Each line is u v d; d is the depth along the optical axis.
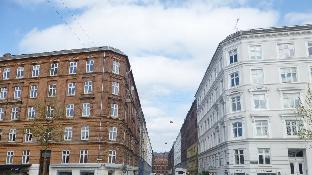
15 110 50.81
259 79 44.62
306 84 42.69
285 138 41.75
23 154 48.22
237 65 46.06
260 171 41.62
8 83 52.31
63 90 49.28
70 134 47.19
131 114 63.41
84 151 46.09
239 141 43.78
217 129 53.62
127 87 56.19
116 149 46.91
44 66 51.28
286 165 41.22
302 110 37.84
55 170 45.88
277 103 43.06
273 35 45.09
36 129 42.38
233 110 46.03
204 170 68.62
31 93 50.78
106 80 48.38
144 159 106.31
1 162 48.72
